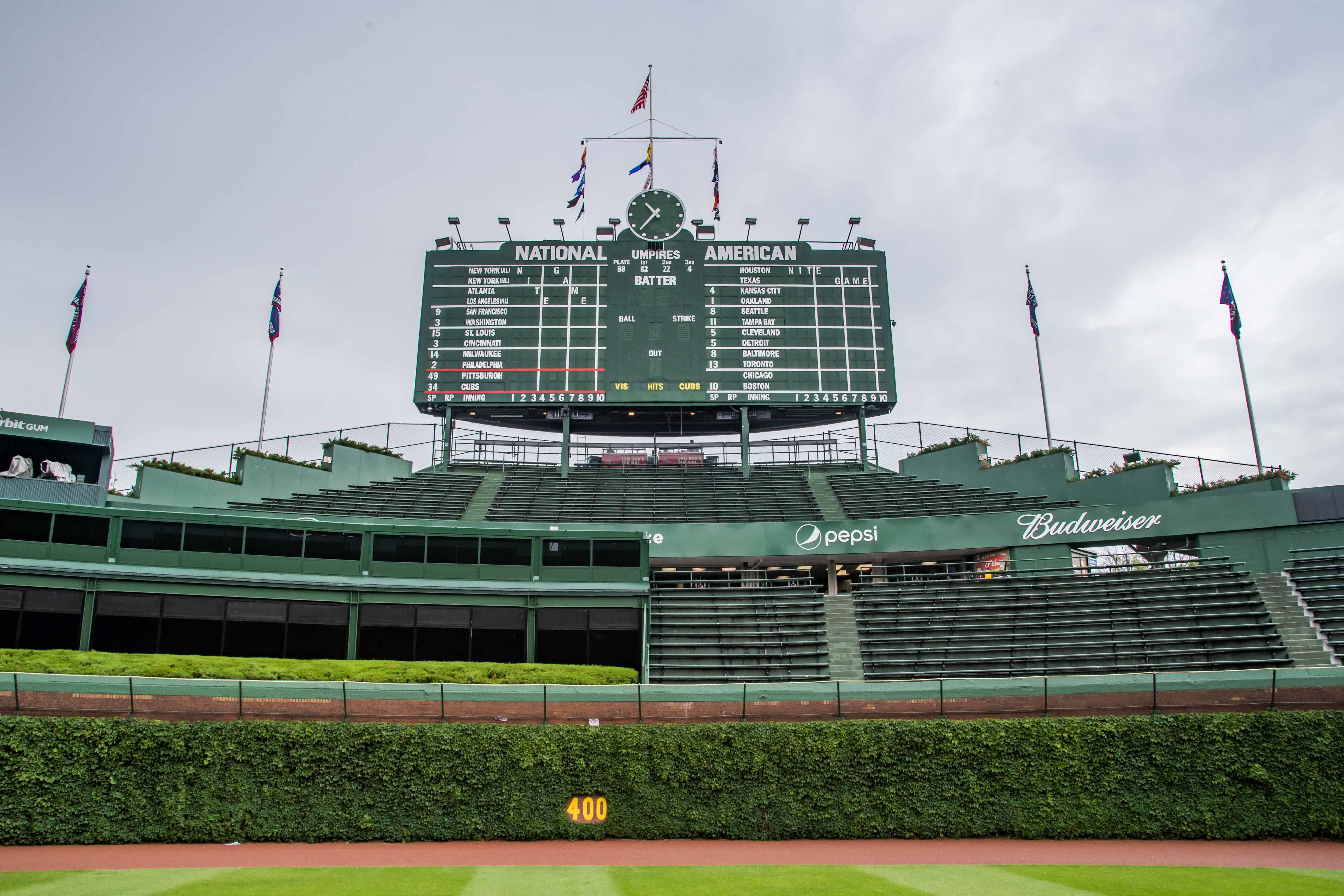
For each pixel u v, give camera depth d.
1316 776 17.89
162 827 16.86
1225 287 35.25
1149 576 27.70
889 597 28.66
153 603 24.20
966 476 38.16
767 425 41.25
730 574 34.03
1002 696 20.11
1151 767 18.14
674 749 18.03
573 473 39.75
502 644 26.23
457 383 36.28
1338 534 28.17
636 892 13.59
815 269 37.69
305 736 17.50
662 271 37.34
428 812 17.42
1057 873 15.10
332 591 25.66
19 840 16.47
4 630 22.73
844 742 18.23
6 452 29.58
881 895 13.46
